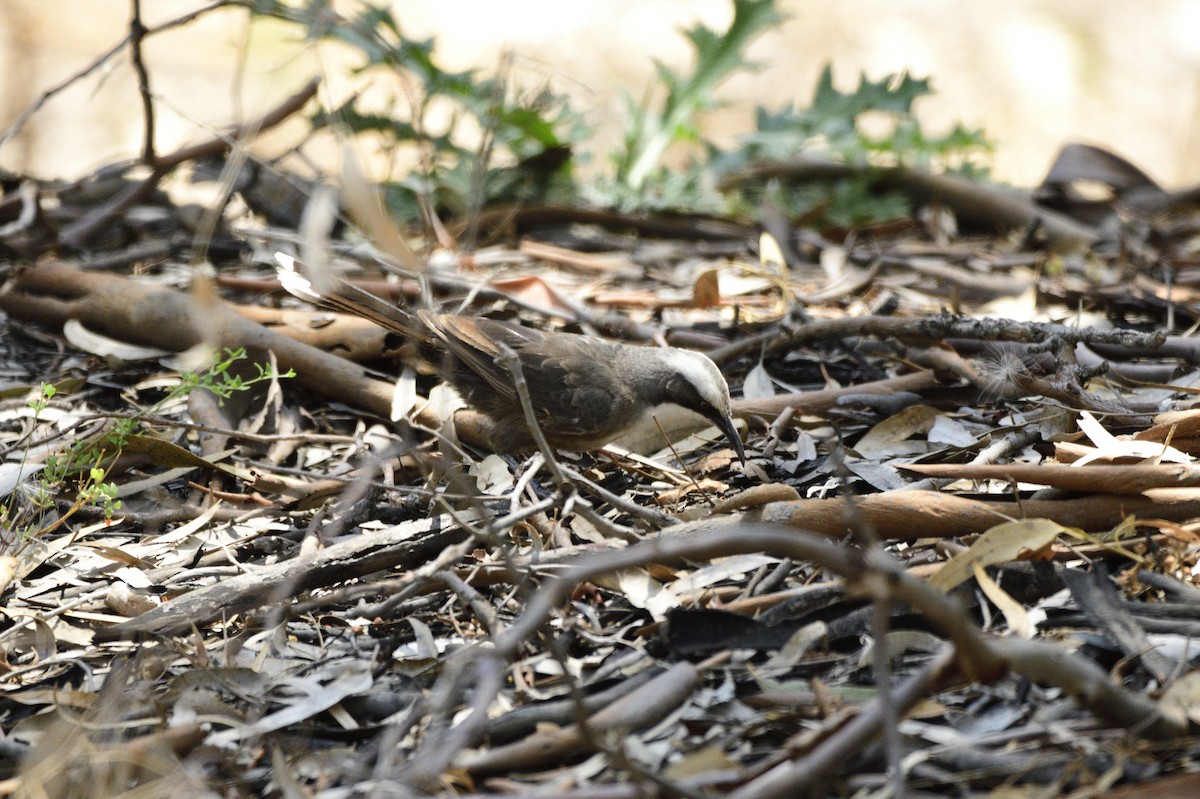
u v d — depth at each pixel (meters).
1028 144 19.11
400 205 10.48
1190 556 5.17
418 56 10.42
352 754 4.32
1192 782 3.62
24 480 6.39
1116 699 3.81
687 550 3.64
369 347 7.57
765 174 11.36
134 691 4.69
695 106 11.34
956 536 5.26
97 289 7.89
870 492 6.09
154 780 4.08
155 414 7.14
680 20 19.78
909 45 20.47
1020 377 6.60
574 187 11.34
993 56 20.31
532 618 3.74
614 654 4.84
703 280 8.16
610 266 9.79
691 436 7.15
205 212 10.51
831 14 20.84
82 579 5.68
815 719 4.28
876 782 3.94
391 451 6.64
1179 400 6.76
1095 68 20.12
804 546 3.59
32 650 5.12
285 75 17.22
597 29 19.53
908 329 6.97
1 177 10.85
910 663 4.58
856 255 9.96
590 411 6.92
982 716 4.27
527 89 12.76
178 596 5.29
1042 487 5.48
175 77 17.97
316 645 5.07
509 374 6.93
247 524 6.18
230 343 7.32
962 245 10.53
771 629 4.74
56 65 18.22
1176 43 20.45
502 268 9.03
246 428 7.21
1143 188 11.45
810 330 7.29
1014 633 4.60
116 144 17.12
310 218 4.17
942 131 19.30
